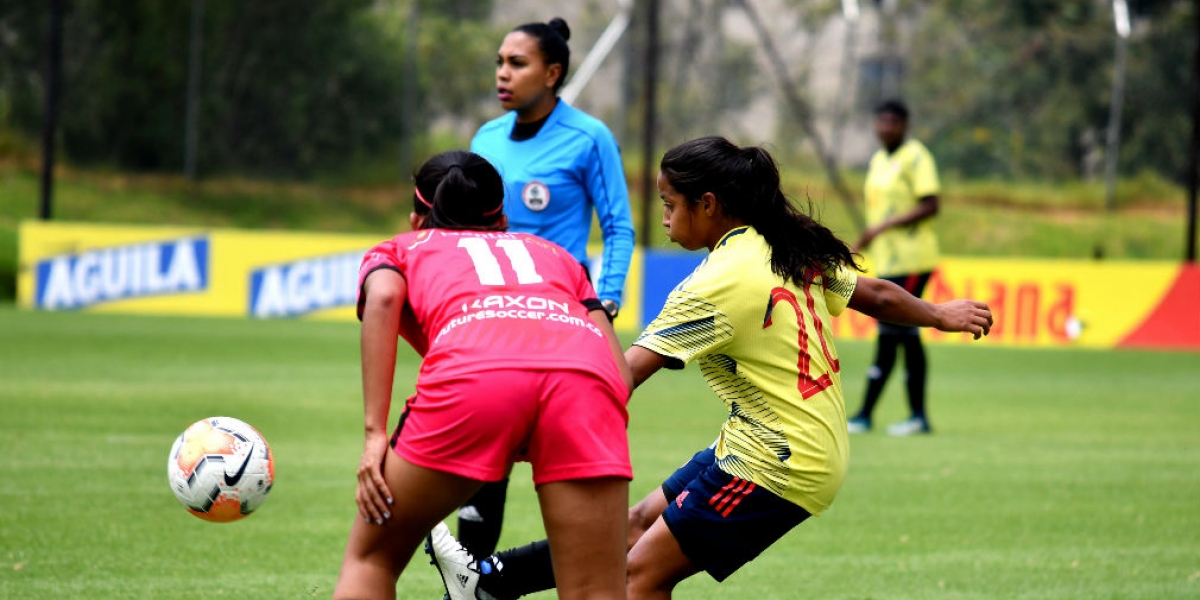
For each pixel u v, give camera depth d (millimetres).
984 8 109375
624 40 89750
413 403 12359
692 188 14164
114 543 20875
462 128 105188
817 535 23219
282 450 30406
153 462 27922
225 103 95438
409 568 20328
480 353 12180
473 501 17828
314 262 68688
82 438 30641
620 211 19156
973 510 25516
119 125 95000
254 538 21609
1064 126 107312
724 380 14070
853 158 104250
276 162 97375
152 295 68438
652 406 41531
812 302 14055
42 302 68062
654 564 14094
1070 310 65500
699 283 13711
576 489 12250
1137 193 103000
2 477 25828
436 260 12969
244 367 46875
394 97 98938
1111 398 45406
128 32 93875
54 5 75250
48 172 75375
